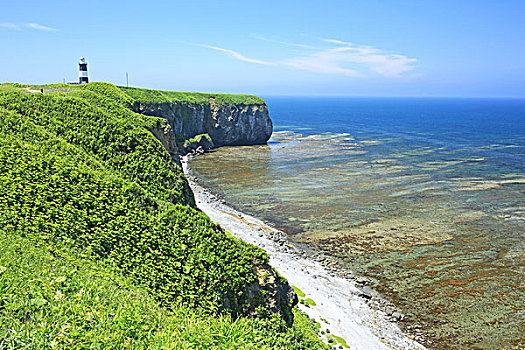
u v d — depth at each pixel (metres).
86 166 28.03
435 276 39.16
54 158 26.17
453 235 49.25
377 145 128.50
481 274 39.47
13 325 8.87
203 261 22.39
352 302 34.16
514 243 46.62
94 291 13.24
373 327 30.58
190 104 130.00
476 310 33.44
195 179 79.19
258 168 91.81
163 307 18.20
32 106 35.00
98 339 9.82
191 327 13.56
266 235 48.91
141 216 24.55
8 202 20.69
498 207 59.88
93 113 37.19
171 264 21.95
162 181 33.75
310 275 38.59
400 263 42.03
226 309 20.41
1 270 11.01
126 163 33.66
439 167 89.94
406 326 31.30
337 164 95.50
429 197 65.38
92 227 22.31
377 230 51.28
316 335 26.38
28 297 10.31
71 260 18.47
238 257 24.03
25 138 28.34
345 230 51.44
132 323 11.66
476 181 75.88
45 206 21.67
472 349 28.72
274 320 21.91
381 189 70.88
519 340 29.69
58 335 9.22
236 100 142.62
